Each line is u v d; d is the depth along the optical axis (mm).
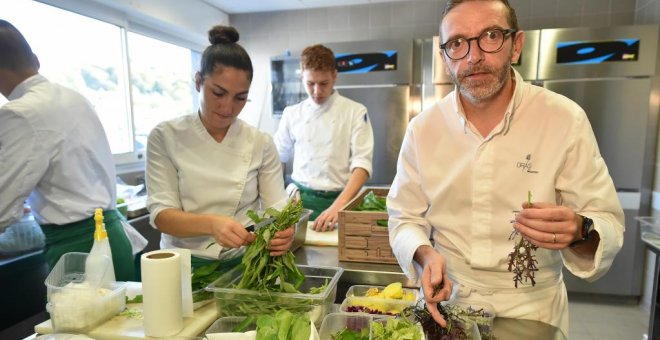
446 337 891
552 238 841
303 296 985
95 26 2682
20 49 1498
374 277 1381
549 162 994
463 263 1124
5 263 1703
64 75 2473
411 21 3650
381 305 1090
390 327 880
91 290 991
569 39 2900
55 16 2383
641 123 2867
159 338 920
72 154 1555
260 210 1511
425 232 1206
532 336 961
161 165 1338
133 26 3008
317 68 2180
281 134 2684
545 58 2959
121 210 2305
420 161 1141
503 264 1055
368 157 2252
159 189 1324
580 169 971
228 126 1369
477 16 904
